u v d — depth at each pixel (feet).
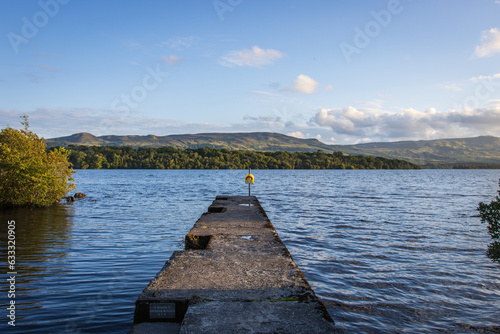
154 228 48.06
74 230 45.98
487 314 20.68
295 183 204.13
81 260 30.04
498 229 19.67
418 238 42.88
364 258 32.94
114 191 130.00
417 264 30.96
